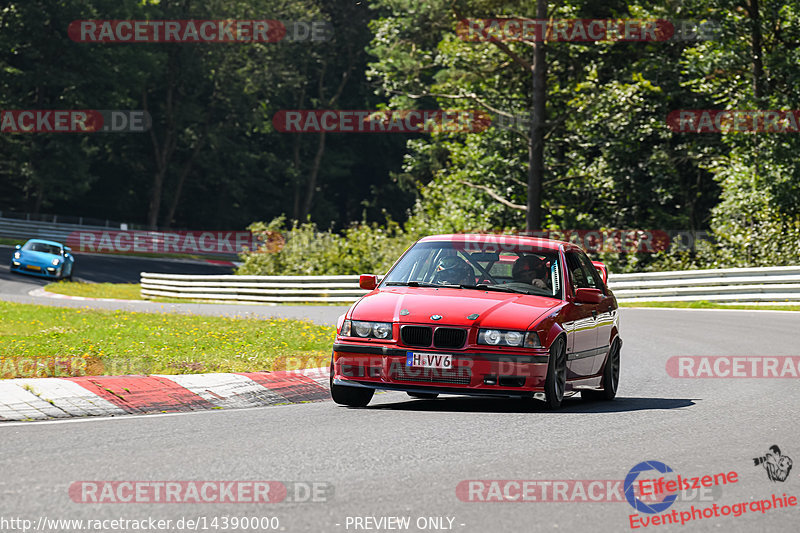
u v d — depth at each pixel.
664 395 27.20
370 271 86.38
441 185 106.12
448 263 25.67
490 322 22.58
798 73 79.81
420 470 15.73
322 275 85.56
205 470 15.50
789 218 78.31
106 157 196.00
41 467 15.48
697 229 103.12
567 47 89.69
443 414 22.33
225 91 193.25
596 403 25.62
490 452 17.39
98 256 141.62
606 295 28.11
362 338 23.09
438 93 96.00
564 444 18.34
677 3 84.12
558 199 99.94
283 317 56.66
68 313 49.81
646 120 92.88
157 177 190.75
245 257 89.62
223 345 34.59
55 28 168.12
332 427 20.09
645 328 49.66
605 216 98.38
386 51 94.38
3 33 164.50
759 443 18.83
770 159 78.81
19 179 182.75
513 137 100.69
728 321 53.62
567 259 25.97
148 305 68.94
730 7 83.44
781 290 64.06
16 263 97.56
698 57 84.69
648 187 94.56
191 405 23.95
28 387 22.95
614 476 15.58
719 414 22.81
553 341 22.83
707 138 94.69
